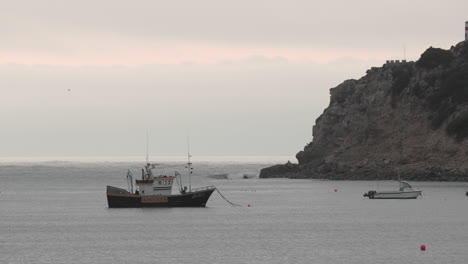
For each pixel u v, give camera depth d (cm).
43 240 17725
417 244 16612
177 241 17312
